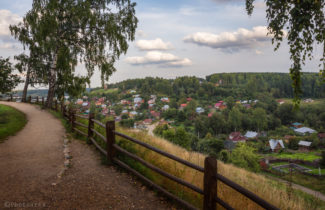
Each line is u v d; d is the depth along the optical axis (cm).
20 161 514
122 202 322
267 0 348
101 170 459
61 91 1680
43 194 341
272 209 188
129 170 429
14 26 1606
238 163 3189
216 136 10012
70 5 1453
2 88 1277
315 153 6631
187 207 299
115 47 1503
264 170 3475
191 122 12356
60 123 1205
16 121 1177
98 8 1493
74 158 546
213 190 249
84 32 1547
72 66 1623
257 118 11469
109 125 492
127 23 1482
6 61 1281
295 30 330
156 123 12619
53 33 1449
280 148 7006
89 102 16875
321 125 11100
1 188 359
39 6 1380
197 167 274
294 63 351
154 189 367
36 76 2261
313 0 295
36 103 2625
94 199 329
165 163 495
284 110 12900
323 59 321
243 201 376
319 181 2250
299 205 425
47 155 571
